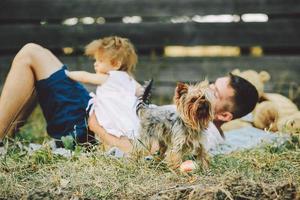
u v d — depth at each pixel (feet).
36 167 13.17
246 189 11.47
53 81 14.67
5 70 23.48
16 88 14.39
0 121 14.38
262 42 22.50
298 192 11.47
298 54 22.82
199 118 12.32
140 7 22.89
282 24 22.38
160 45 22.85
